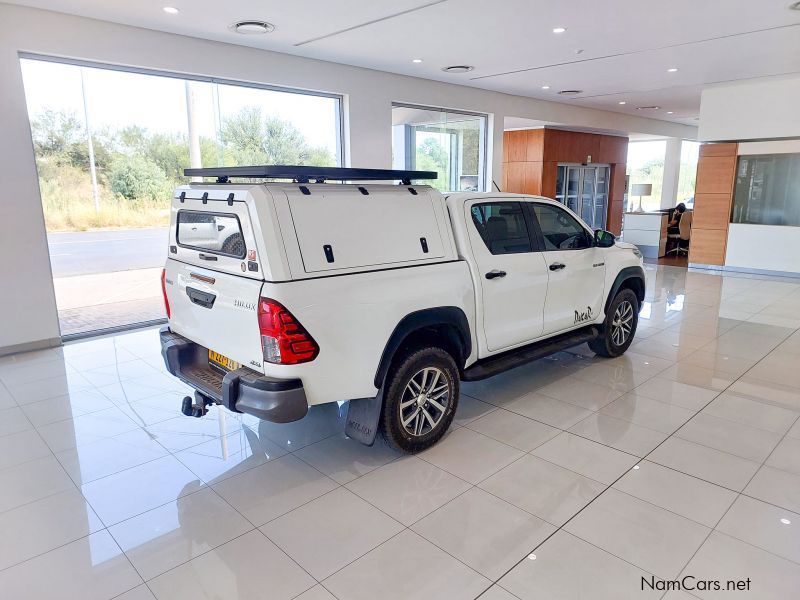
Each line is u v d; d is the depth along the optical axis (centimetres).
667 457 296
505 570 210
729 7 468
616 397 381
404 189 288
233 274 254
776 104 830
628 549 221
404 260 279
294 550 223
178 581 206
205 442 320
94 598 198
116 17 487
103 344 518
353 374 257
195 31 534
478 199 330
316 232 246
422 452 303
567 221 402
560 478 275
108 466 292
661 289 781
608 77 781
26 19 457
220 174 267
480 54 636
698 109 1136
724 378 418
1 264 472
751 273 901
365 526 238
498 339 338
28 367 453
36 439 324
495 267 327
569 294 392
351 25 516
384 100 740
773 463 289
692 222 948
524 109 970
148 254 607
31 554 222
